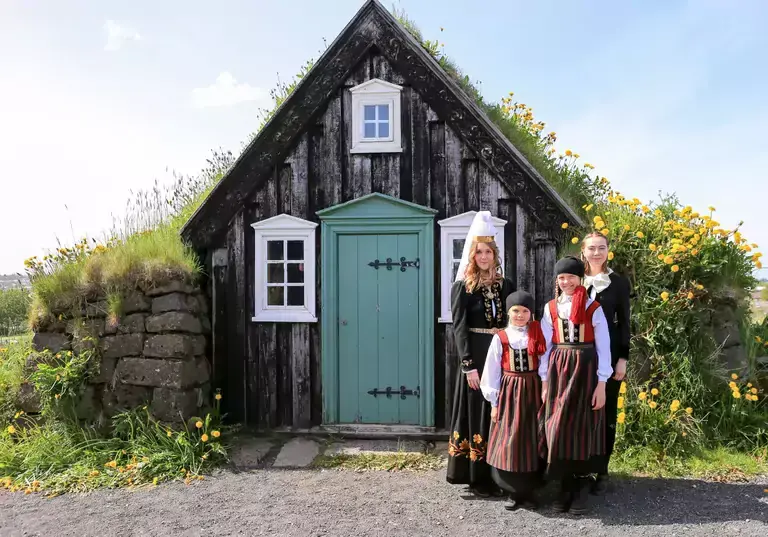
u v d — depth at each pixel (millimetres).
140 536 3594
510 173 5328
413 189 5531
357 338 5562
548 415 3717
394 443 5301
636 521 3621
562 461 3654
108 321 5359
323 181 5656
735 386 4820
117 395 5270
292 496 4188
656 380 5020
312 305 5625
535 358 3771
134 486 4477
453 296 4035
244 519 3803
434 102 5469
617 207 5918
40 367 5195
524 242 5355
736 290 5473
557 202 5195
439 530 3549
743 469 4418
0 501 4238
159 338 5203
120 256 5488
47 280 5609
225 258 5777
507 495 4027
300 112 5625
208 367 5676
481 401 3979
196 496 4234
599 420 3695
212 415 5426
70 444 5070
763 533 3432
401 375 5504
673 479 4285
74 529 3723
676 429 4652
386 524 3658
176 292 5285
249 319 5719
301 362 5637
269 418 5648
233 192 5734
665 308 5047
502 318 3971
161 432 5000
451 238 5418
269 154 5676
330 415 5551
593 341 3686
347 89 5637
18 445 5070
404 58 5500
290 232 5664
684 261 5191
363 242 5570
